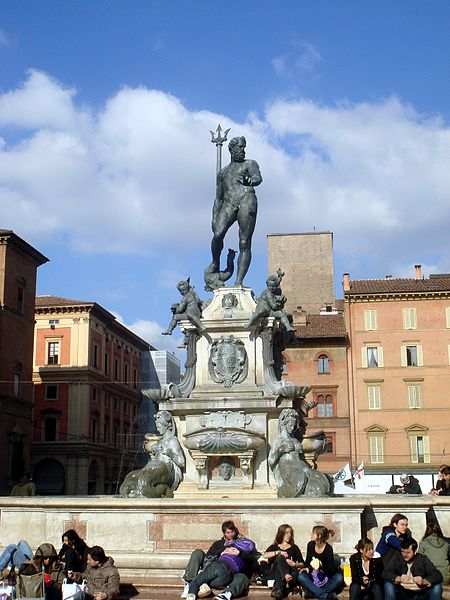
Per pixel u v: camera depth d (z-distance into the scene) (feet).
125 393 296.10
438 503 44.78
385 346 217.77
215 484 52.16
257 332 55.42
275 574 37.99
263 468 52.34
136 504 44.47
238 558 38.60
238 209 58.75
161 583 40.73
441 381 214.69
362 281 230.27
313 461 53.98
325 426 214.48
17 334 203.51
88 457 250.57
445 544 40.47
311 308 249.96
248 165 59.57
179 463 52.65
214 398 53.52
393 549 37.35
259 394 53.88
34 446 249.96
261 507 43.57
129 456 292.40
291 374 218.18
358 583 35.70
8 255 199.82
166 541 44.16
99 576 37.27
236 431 51.83
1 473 189.57
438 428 212.02
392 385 215.51
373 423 213.66
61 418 251.60
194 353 55.77
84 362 254.47
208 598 37.58
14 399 198.08
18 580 35.76
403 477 58.08
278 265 254.06
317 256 253.03
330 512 43.24
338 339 217.77
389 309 219.82
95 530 44.88
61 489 247.29
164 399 54.49
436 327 217.56
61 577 38.04
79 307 257.14
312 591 36.91
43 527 46.26
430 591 34.68
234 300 56.24
